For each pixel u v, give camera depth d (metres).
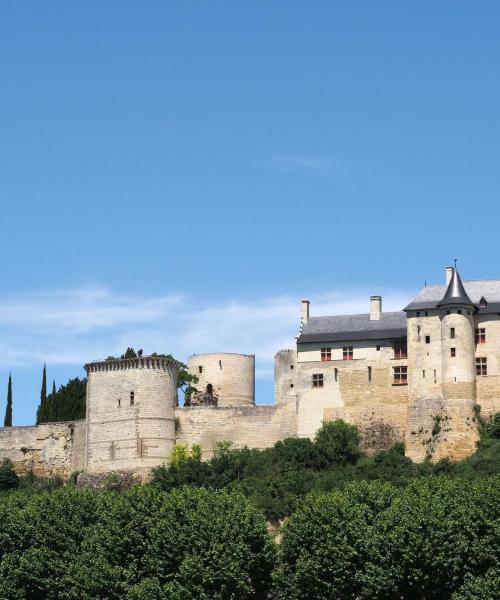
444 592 105.56
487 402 141.12
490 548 105.56
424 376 142.62
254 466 141.38
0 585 112.69
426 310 144.12
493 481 113.88
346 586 106.38
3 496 142.25
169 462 147.38
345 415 146.25
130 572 110.69
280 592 109.12
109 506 118.94
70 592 110.88
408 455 140.88
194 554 109.75
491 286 146.38
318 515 110.19
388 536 106.00
